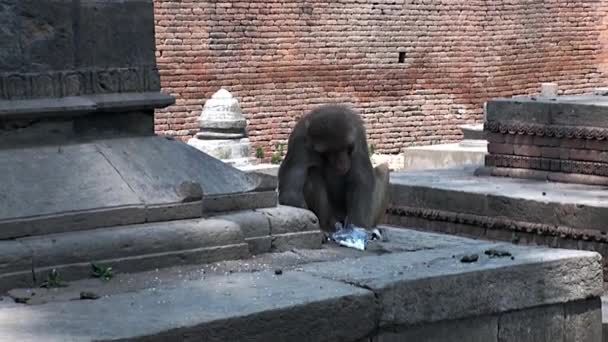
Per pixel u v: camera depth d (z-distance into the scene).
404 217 13.07
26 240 6.43
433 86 28.23
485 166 13.91
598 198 11.81
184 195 7.05
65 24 7.30
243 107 25.05
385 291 6.36
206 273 6.71
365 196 8.12
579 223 11.52
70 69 7.34
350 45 26.62
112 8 7.51
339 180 8.19
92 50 7.43
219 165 7.63
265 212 7.49
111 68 7.50
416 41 27.77
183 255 6.83
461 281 6.68
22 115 7.04
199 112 24.31
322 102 26.31
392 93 27.52
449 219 12.57
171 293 6.16
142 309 5.83
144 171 7.20
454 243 7.80
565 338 7.35
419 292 6.51
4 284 6.21
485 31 28.95
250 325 5.80
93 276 6.50
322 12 26.09
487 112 13.84
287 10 25.52
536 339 7.17
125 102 7.48
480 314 6.82
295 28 25.69
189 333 5.59
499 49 29.28
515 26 29.53
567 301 7.29
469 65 28.78
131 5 7.60
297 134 8.16
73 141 7.28
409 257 7.10
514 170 13.56
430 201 12.79
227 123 20.78
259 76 25.23
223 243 7.02
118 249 6.61
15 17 7.10
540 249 7.51
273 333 5.90
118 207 6.80
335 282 6.43
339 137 7.93
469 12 28.62
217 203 7.38
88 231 6.66
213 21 24.38
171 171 7.33
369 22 26.89
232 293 6.16
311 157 8.13
